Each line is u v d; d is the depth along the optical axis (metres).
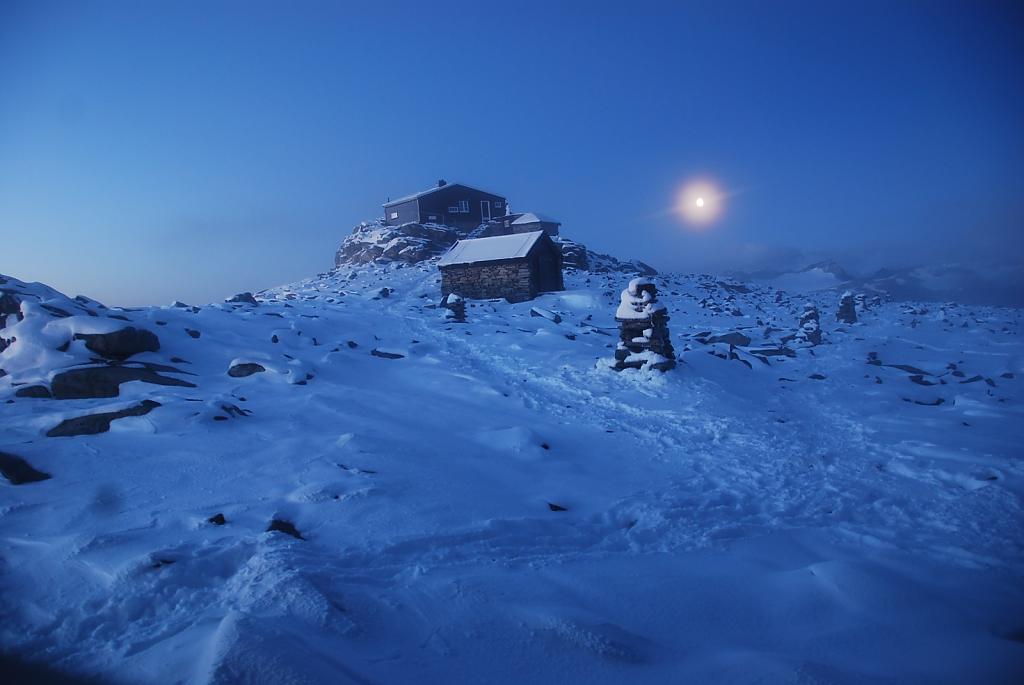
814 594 6.57
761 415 16.28
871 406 17.67
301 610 5.31
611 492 10.69
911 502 10.18
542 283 40.84
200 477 9.45
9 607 5.75
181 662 4.45
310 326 23.38
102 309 18.11
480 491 9.80
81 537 6.96
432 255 60.72
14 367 14.19
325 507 8.44
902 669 5.14
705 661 5.12
